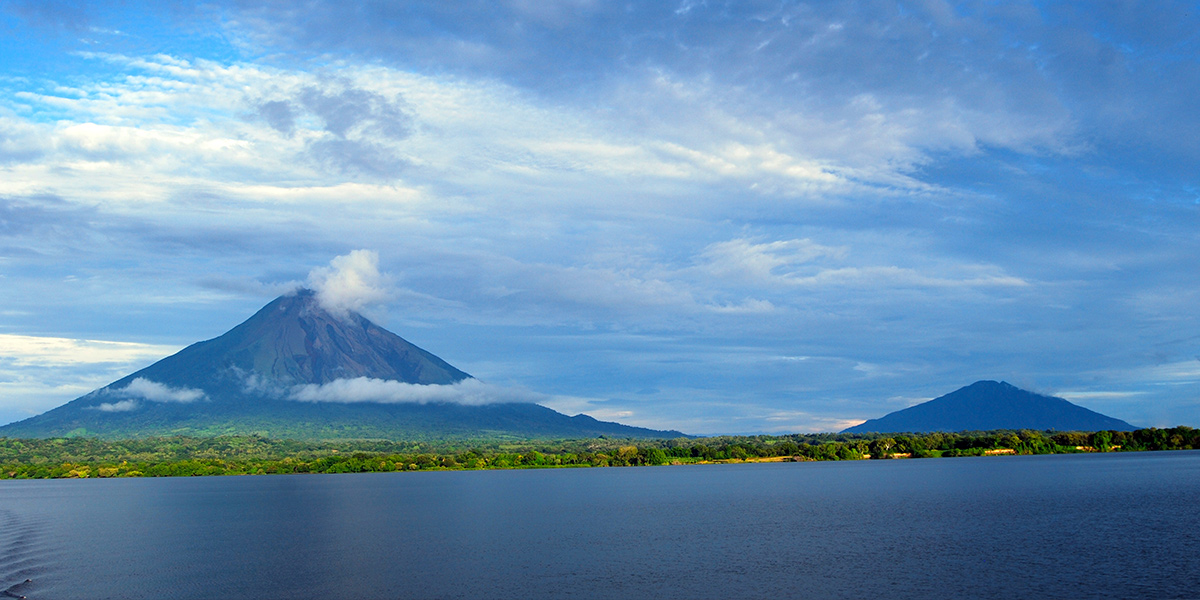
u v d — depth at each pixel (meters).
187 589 77.44
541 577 80.19
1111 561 83.06
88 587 78.94
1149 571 77.88
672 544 102.25
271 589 76.75
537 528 123.06
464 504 173.38
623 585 75.81
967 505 142.62
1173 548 90.00
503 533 116.88
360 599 72.06
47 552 103.06
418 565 88.38
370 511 158.38
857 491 186.38
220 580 81.38
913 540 100.75
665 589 73.88
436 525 129.62
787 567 83.50
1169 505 132.25
